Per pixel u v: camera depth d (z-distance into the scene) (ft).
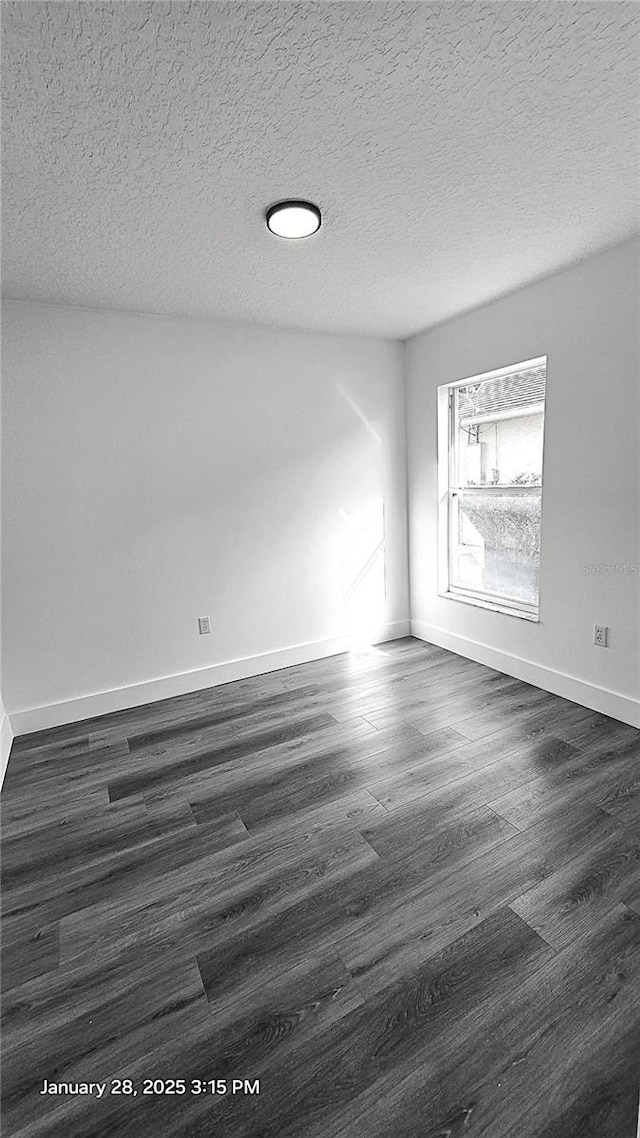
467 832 6.34
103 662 9.96
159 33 3.69
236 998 4.45
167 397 10.02
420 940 4.92
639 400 7.91
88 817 6.97
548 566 9.72
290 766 7.97
